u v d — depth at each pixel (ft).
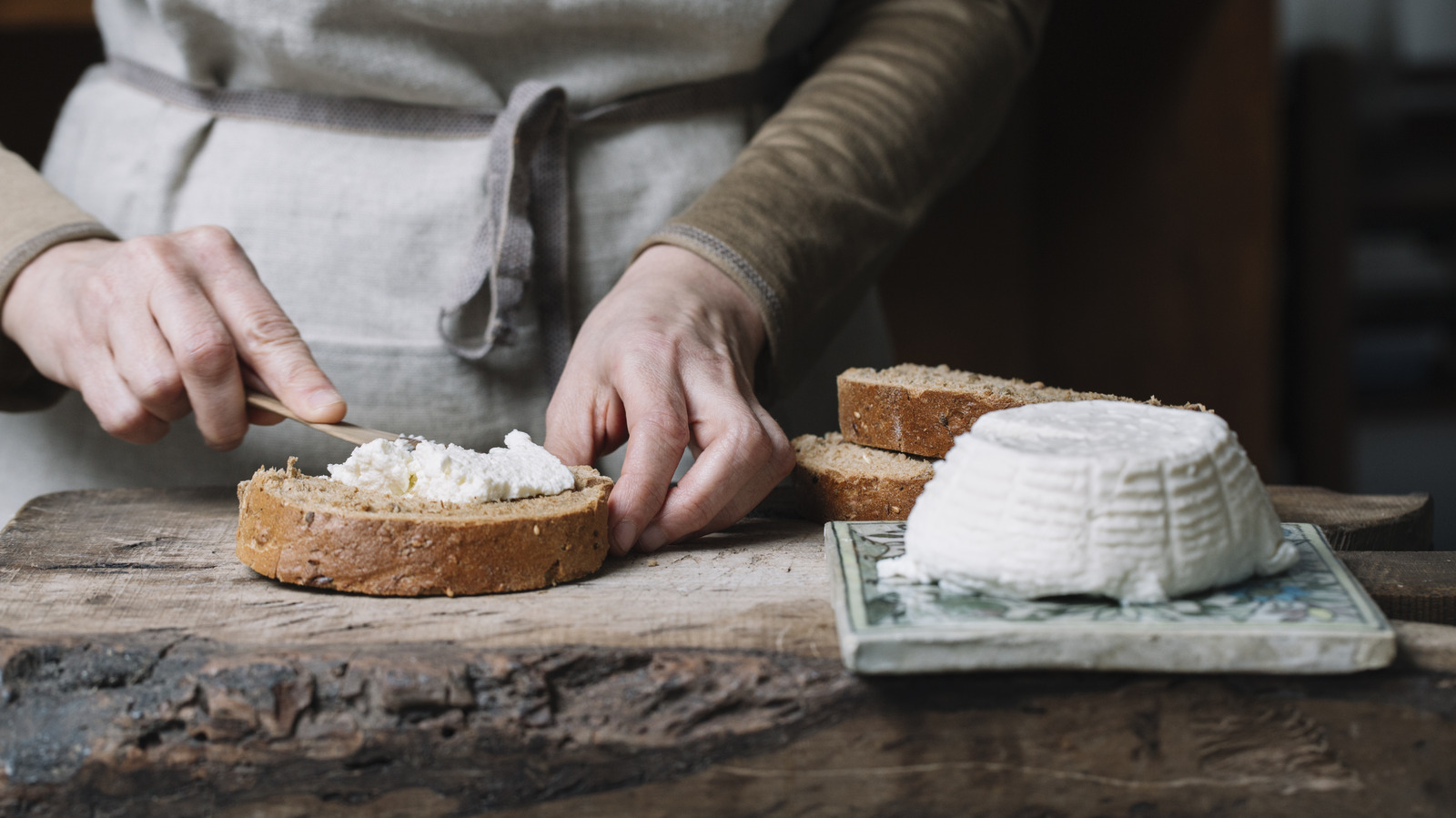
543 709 2.16
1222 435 2.27
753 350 2.80
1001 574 2.20
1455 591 2.38
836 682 2.15
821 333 3.03
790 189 2.91
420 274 3.07
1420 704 2.13
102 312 2.67
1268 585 2.26
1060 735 2.15
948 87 3.15
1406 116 8.02
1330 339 6.53
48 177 3.25
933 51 3.15
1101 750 2.15
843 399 2.78
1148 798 2.17
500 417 3.15
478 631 2.24
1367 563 2.48
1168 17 5.07
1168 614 2.17
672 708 2.16
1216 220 5.08
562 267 3.10
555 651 2.18
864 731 2.15
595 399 2.64
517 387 3.14
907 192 3.10
